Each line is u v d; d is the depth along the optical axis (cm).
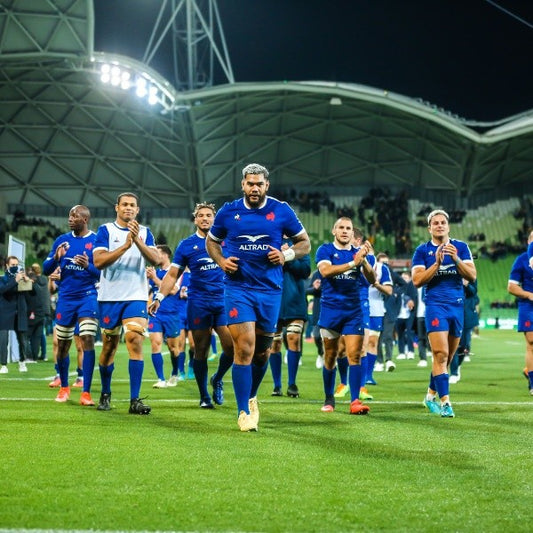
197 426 630
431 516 346
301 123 4931
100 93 4519
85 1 3141
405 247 4897
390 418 701
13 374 1261
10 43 3312
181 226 5131
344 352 923
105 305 742
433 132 4872
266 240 617
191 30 4197
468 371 1407
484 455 498
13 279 1316
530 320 980
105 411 737
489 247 4928
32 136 4741
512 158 5109
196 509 355
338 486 403
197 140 4762
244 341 611
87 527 324
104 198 5088
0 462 456
